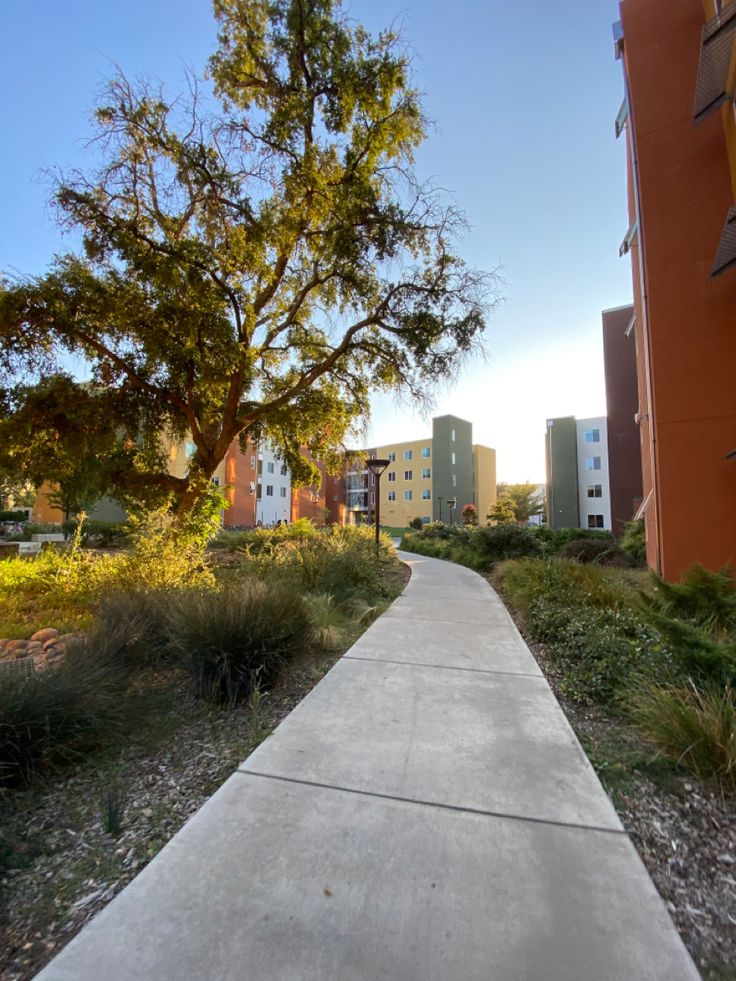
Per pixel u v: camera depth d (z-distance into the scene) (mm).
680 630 3312
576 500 36094
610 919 1591
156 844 2049
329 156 10789
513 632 5457
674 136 8031
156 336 9281
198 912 1626
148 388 10945
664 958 1451
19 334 9289
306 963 1433
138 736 3076
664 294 7883
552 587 6352
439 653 4652
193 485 11383
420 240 10469
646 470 10164
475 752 2729
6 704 2602
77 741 2801
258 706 3389
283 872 1806
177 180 9562
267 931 1546
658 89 8227
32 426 9742
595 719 3223
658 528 7715
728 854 1960
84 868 1926
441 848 1937
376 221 9859
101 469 11281
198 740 3035
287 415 12742
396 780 2447
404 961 1435
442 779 2451
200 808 2256
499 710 3305
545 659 4492
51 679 2969
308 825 2086
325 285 12352
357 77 9789
